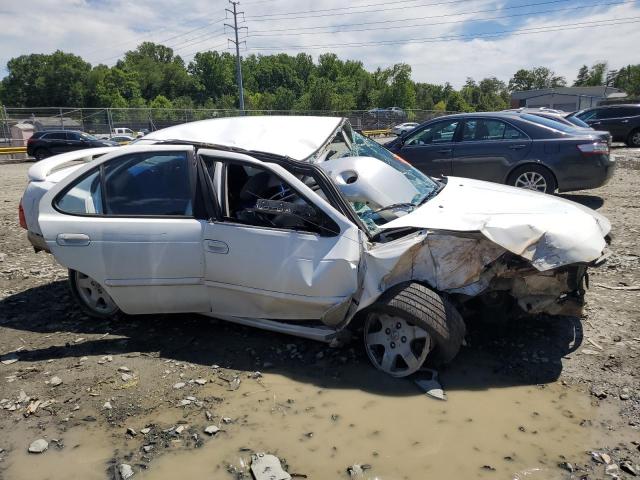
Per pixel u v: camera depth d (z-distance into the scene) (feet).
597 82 359.25
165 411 10.15
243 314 12.48
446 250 10.69
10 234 24.88
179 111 109.50
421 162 28.50
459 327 10.55
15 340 13.34
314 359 11.97
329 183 11.67
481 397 10.36
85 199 13.37
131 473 8.48
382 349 11.48
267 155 12.16
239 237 11.89
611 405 9.94
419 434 9.30
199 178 12.46
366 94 266.36
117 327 13.97
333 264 11.13
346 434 9.36
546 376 11.00
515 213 11.57
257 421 9.79
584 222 11.49
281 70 352.28
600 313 13.74
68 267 13.14
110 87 280.51
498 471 8.34
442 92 329.93
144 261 12.61
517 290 11.00
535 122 26.27
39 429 9.69
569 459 8.57
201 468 8.60
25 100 279.08
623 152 56.39
